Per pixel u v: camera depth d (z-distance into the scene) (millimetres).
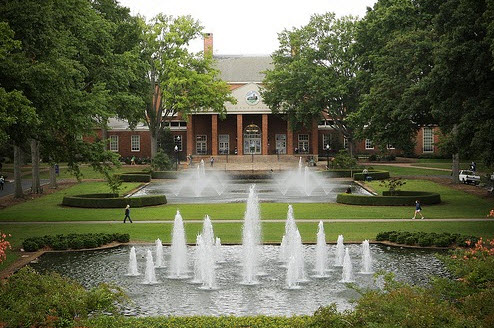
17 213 47812
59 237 35406
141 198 51875
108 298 19109
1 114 30062
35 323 17297
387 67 56438
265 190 66188
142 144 107750
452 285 19500
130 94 60812
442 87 43906
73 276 28766
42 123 37938
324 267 30750
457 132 43781
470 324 16125
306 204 53156
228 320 19328
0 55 30375
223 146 106000
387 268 29875
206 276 27891
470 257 21188
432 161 97938
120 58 53969
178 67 84438
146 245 36062
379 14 72125
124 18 70500
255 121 105625
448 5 44969
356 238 37375
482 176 70312
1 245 23922
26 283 19062
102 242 35594
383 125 56531
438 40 51219
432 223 42156
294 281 28000
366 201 51875
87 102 42156
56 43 37281
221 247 35469
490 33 38219
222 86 88875
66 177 78938
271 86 92562
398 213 47094
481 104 42062
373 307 17109
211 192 64562
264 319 19328
